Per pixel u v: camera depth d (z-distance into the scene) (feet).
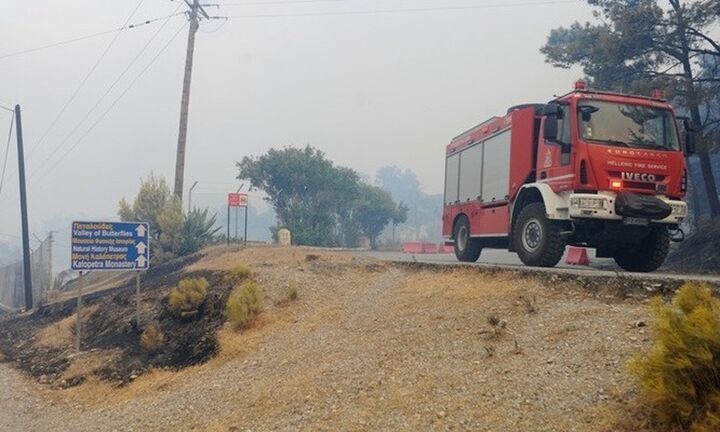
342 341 31.63
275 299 41.55
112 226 46.03
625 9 82.79
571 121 36.35
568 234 37.50
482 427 19.10
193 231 87.97
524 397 20.24
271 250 64.69
